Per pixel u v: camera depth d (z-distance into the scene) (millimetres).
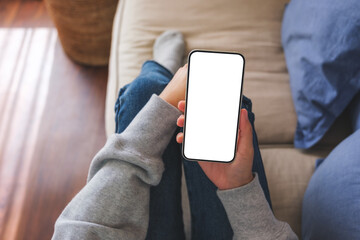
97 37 1338
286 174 815
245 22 1017
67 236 477
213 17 1023
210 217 667
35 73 1456
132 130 534
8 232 1129
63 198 1197
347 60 747
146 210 535
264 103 904
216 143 514
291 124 890
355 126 818
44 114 1357
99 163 532
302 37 864
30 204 1179
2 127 1322
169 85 597
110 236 488
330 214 606
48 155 1272
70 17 1249
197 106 514
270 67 964
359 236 545
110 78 1016
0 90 1412
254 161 652
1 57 1499
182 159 684
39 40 1551
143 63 898
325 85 791
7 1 1649
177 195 668
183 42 996
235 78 505
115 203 499
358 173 585
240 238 515
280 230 511
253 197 495
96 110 1374
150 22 1026
